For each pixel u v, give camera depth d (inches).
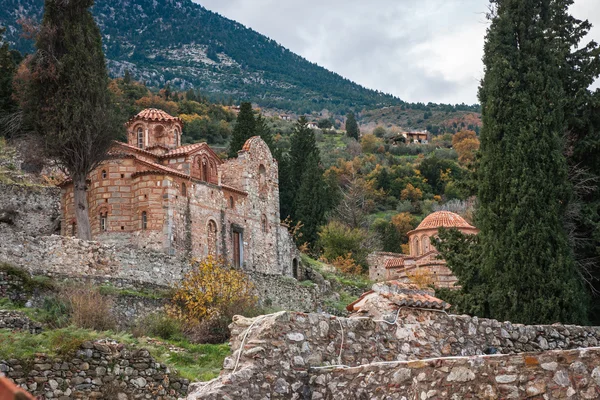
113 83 4899.1
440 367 419.5
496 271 1162.6
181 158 2103.8
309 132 3548.2
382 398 450.0
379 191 5034.5
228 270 1766.7
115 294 1443.2
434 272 2630.4
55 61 1863.9
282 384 482.0
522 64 1280.8
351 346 530.3
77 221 1847.9
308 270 2517.2
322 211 3193.9
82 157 1857.8
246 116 3287.4
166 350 1213.7
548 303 1107.3
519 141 1211.2
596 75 1338.6
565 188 1200.8
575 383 376.5
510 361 396.2
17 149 2378.2
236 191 2246.6
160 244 1927.9
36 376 773.9
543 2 1354.6
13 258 1472.7
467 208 3993.6
